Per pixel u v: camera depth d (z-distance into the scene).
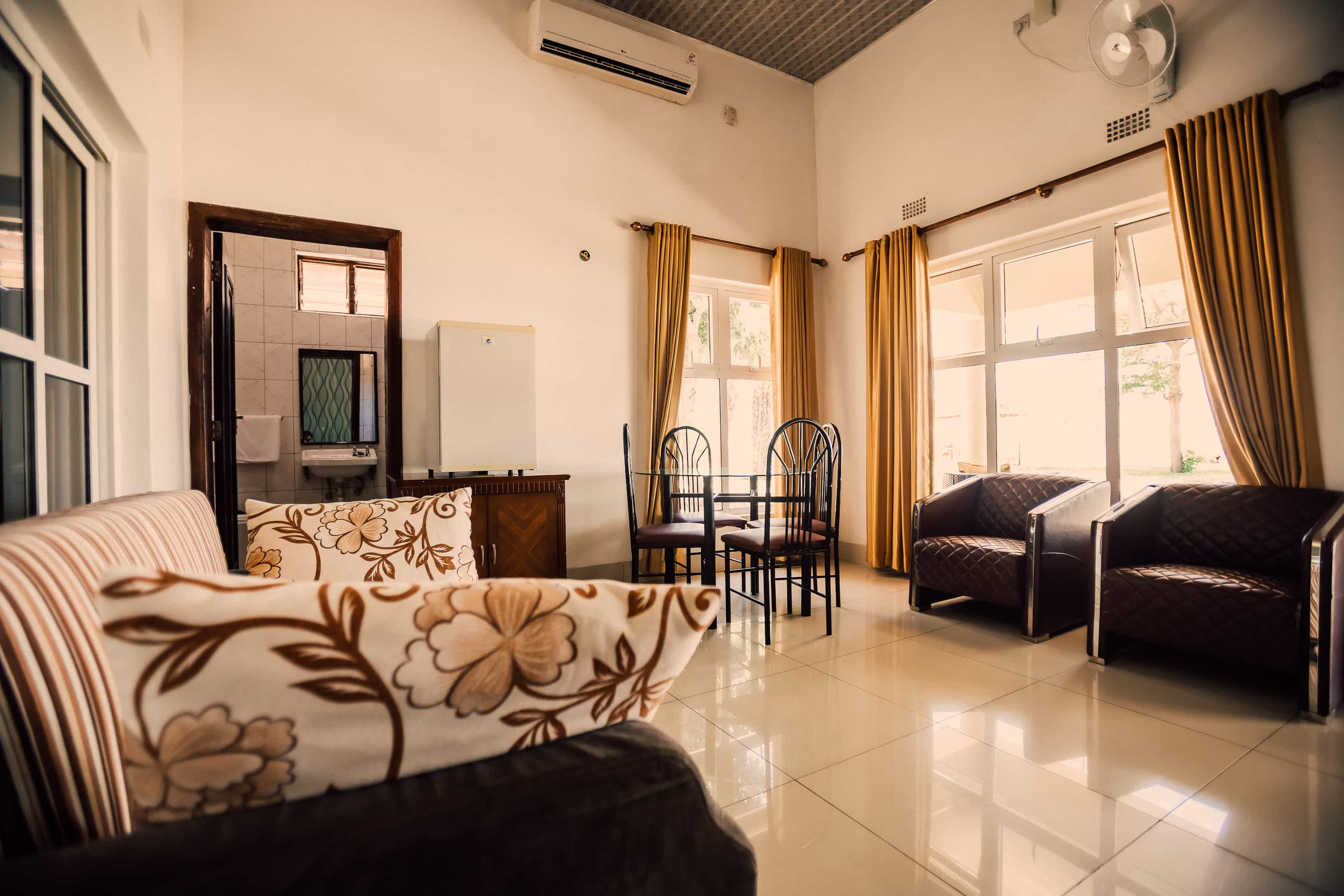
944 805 1.53
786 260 4.55
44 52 1.58
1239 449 2.64
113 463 2.13
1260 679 2.31
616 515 3.94
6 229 1.44
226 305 3.20
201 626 0.44
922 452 3.92
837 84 4.75
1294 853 1.33
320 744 0.48
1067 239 3.44
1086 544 3.02
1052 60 3.10
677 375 4.04
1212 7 2.73
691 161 4.32
